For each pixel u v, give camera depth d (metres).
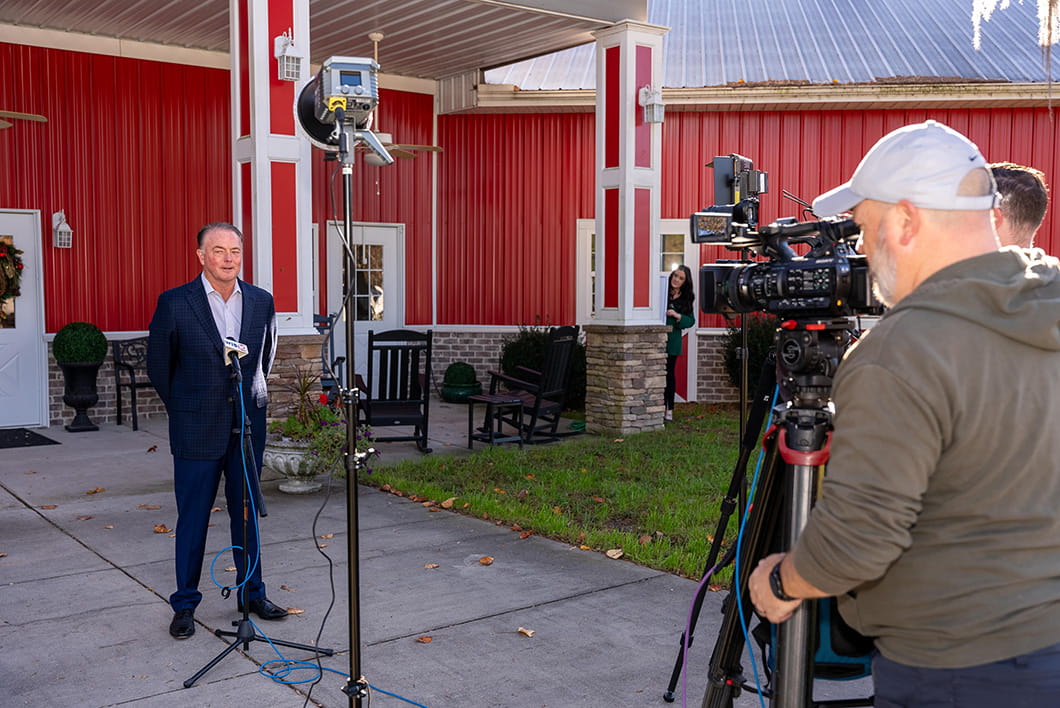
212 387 3.83
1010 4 12.94
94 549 5.16
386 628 3.98
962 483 1.49
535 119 12.02
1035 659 1.46
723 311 2.16
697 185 11.60
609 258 9.19
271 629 3.96
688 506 6.05
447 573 4.74
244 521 3.72
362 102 2.86
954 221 1.58
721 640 2.25
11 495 6.48
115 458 7.88
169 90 10.12
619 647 3.78
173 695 3.31
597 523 5.75
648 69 9.01
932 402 1.43
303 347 7.13
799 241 2.10
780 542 2.23
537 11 8.52
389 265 12.03
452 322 12.31
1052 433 1.47
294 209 7.21
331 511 6.04
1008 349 1.47
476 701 3.28
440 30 9.57
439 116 12.12
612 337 9.05
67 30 9.45
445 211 12.20
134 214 9.98
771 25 12.82
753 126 11.52
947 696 1.52
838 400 1.54
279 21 7.04
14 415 9.49
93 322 9.80
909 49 11.91
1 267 9.15
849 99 10.95
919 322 1.48
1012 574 1.48
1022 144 11.23
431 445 8.63
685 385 11.87
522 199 12.09
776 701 1.82
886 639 1.61
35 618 4.07
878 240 1.66
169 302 3.82
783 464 2.07
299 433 6.43
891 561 1.47
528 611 4.18
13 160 9.26
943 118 11.24
